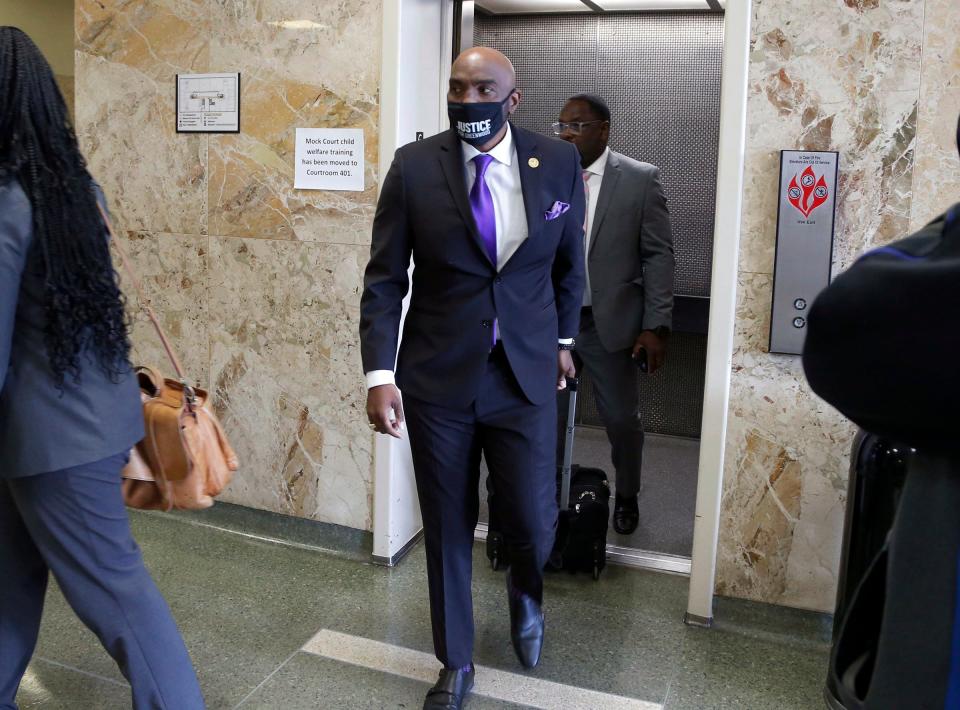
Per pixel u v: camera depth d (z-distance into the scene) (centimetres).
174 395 218
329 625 292
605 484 357
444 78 351
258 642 279
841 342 97
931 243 98
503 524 246
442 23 346
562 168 234
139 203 366
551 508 246
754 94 272
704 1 437
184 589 313
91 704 244
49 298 181
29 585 209
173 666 202
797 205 269
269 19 332
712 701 255
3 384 182
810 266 271
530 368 231
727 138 274
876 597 121
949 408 90
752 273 279
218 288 357
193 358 367
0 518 203
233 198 349
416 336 235
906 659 100
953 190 259
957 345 88
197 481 212
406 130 324
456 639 242
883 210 266
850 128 265
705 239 473
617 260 347
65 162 187
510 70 220
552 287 242
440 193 224
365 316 233
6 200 178
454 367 228
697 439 525
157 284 368
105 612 196
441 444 233
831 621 287
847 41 262
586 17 475
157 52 353
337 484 348
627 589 327
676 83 466
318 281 340
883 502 238
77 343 184
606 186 346
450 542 239
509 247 227
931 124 258
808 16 263
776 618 293
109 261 195
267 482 361
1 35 184
